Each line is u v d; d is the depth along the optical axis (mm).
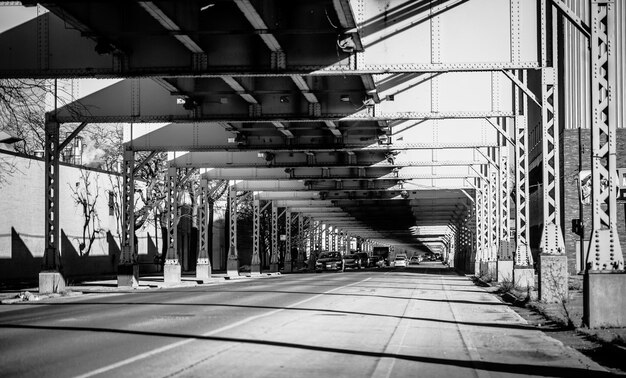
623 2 40344
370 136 37250
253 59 23031
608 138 15234
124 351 11820
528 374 10367
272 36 20906
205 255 47562
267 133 37875
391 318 18641
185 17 20453
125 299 25547
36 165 45188
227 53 23172
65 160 65062
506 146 38438
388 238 150250
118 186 58625
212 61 23219
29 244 44281
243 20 20922
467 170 48656
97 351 11812
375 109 29609
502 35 22281
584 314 15562
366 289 33188
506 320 18453
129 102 31203
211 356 11383
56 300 25562
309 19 21172
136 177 61094
